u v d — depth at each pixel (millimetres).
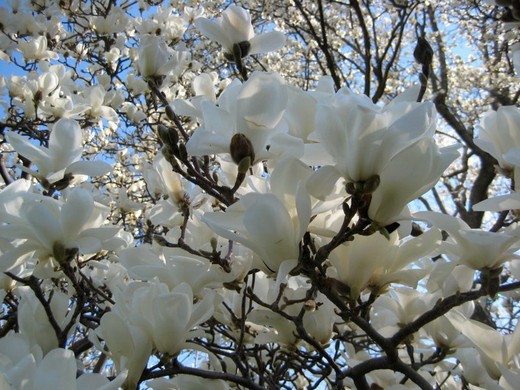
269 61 3268
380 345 538
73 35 1897
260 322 654
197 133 433
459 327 495
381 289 464
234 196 526
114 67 1906
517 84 3082
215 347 784
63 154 693
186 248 581
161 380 660
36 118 1189
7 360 355
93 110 1349
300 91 452
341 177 401
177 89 1875
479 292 481
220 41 703
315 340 640
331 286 448
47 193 690
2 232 536
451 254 479
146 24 1967
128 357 483
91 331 566
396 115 372
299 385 1038
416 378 581
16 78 1228
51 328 557
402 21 2020
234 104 442
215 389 641
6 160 1786
